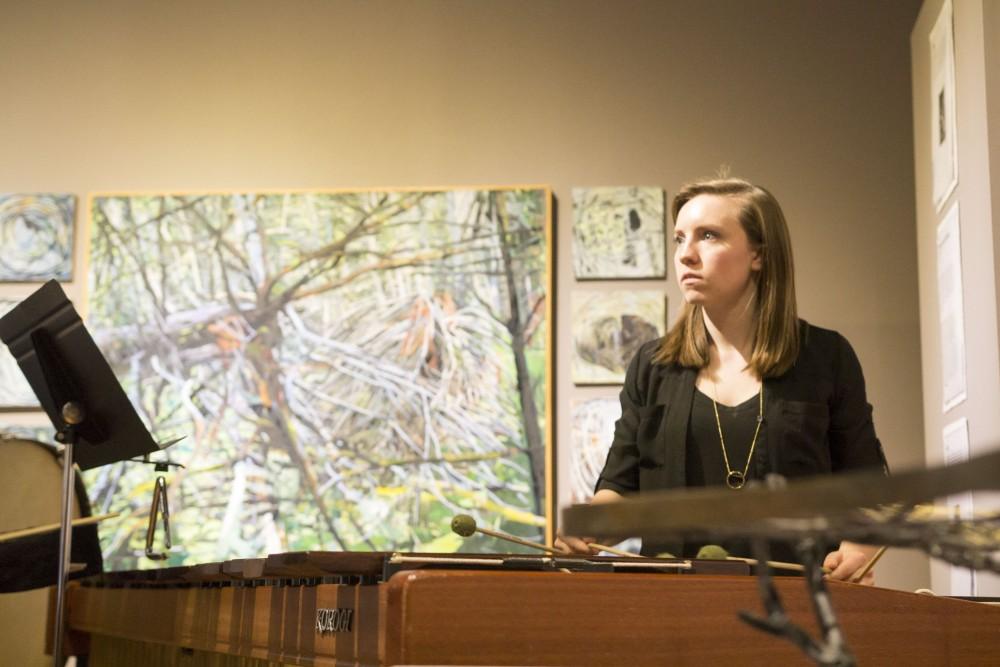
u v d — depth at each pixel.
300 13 5.04
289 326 4.73
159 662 2.97
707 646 1.51
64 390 3.04
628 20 4.88
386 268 4.73
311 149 4.93
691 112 4.79
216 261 4.81
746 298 2.64
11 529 3.91
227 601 2.29
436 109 4.91
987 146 3.29
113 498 4.65
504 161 4.83
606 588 1.47
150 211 4.88
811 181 4.68
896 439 4.47
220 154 4.96
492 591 1.41
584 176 4.79
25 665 3.91
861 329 4.56
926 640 1.77
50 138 5.03
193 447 4.67
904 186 4.64
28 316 3.03
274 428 4.66
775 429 2.55
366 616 1.53
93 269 4.85
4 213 4.95
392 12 5.00
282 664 1.94
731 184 2.70
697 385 2.66
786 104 4.75
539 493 4.50
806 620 1.63
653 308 4.61
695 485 2.59
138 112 5.02
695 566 1.72
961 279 3.64
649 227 4.68
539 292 4.64
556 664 1.42
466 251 4.71
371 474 4.59
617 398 4.56
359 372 4.67
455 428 4.59
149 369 4.74
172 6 5.10
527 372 4.59
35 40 5.11
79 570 3.59
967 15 3.52
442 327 4.67
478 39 4.94
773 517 0.68
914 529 0.69
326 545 4.55
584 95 4.85
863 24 4.76
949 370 3.87
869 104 4.70
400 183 4.86
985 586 3.37
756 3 4.83
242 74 5.02
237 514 4.61
